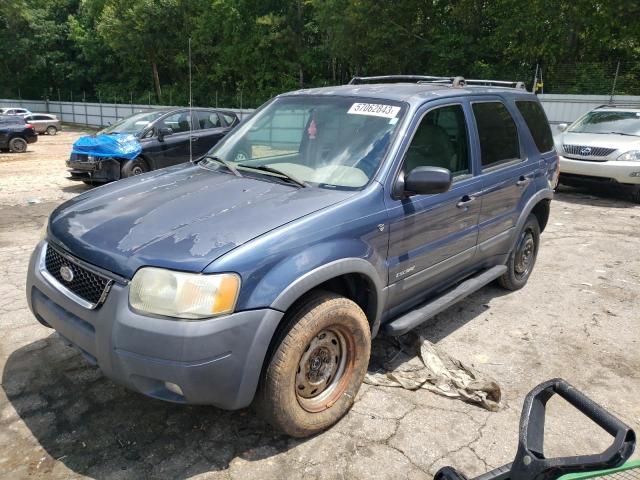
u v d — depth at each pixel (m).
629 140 10.06
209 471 2.62
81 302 2.60
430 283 3.73
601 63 20.84
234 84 37.69
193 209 2.84
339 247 2.78
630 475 1.55
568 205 9.73
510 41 22.27
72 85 47.75
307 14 31.84
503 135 4.49
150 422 2.98
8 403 3.12
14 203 9.04
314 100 3.84
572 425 3.09
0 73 45.91
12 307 4.43
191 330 2.30
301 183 3.16
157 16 35.94
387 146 3.27
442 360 3.73
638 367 3.82
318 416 2.85
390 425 3.02
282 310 2.50
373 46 25.36
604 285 5.50
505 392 3.43
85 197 3.32
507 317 4.63
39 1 45.22
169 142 10.82
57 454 2.71
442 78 4.57
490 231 4.29
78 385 3.31
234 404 2.48
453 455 2.79
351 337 2.95
